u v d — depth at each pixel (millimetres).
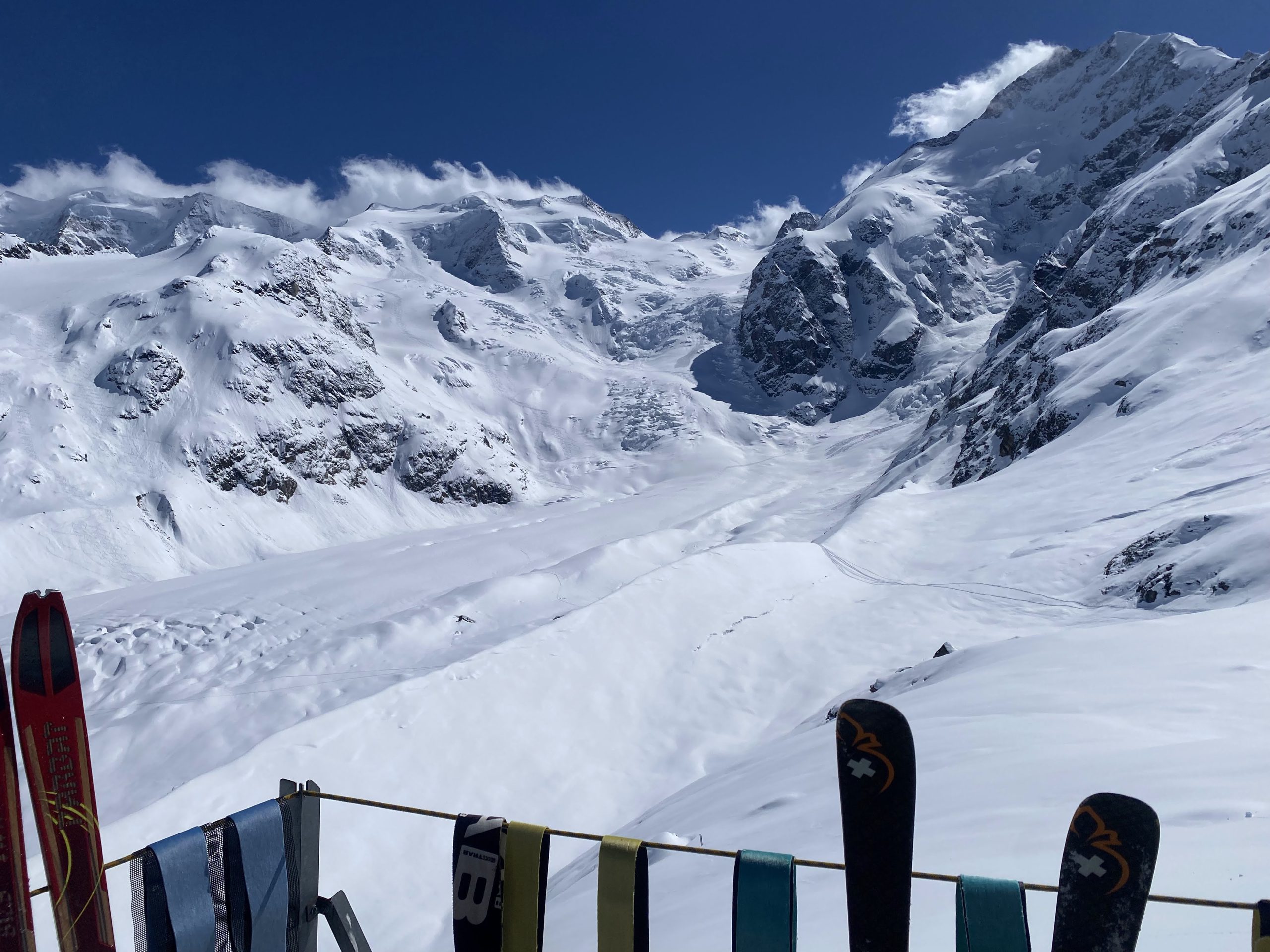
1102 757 6141
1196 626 11289
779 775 9789
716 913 4914
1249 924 2869
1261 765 5008
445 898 15094
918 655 25688
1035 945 3150
